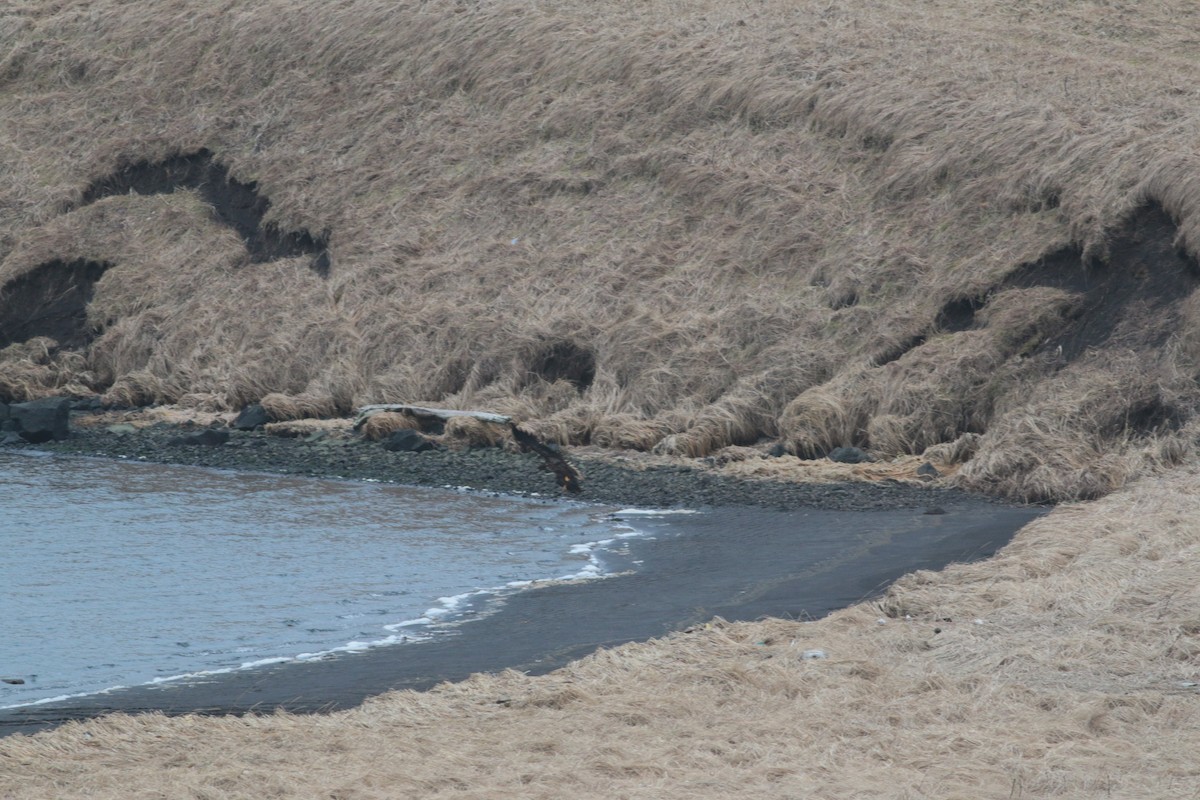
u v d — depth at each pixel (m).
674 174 114.62
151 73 147.00
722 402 91.69
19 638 47.19
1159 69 123.25
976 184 101.38
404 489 79.06
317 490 78.88
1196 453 72.94
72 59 152.62
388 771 29.88
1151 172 91.44
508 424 92.44
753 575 55.16
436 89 134.62
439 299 109.50
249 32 147.00
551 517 70.62
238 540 64.56
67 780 29.89
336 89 138.00
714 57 125.69
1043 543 54.97
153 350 115.12
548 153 122.69
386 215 121.81
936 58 122.06
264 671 42.59
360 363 105.38
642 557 60.19
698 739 32.25
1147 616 41.69
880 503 72.31
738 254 105.75
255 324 114.12
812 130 115.31
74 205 133.00
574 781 29.39
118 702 39.00
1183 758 30.27
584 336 101.12
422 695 37.28
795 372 92.69
